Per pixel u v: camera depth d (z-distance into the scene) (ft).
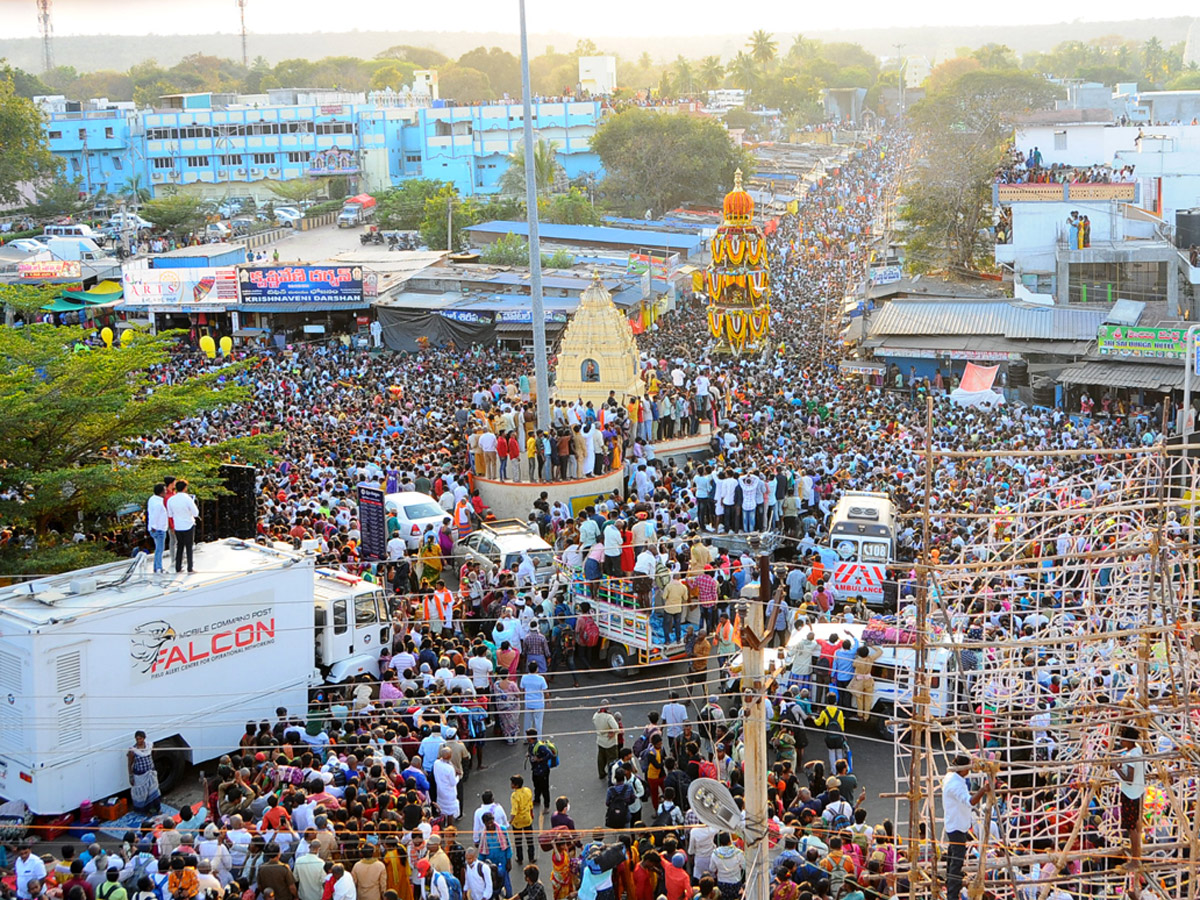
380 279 257.55
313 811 61.98
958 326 211.61
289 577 81.41
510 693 81.20
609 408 139.33
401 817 62.80
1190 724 56.90
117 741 72.43
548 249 302.66
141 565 79.77
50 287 117.19
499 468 127.13
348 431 148.25
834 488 127.54
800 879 56.13
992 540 78.38
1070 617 76.13
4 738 70.38
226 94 585.22
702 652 88.43
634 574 96.73
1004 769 57.88
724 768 69.31
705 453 150.20
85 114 533.14
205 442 140.97
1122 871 49.34
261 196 515.91
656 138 432.66
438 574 107.24
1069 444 149.48
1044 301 223.51
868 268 263.90
